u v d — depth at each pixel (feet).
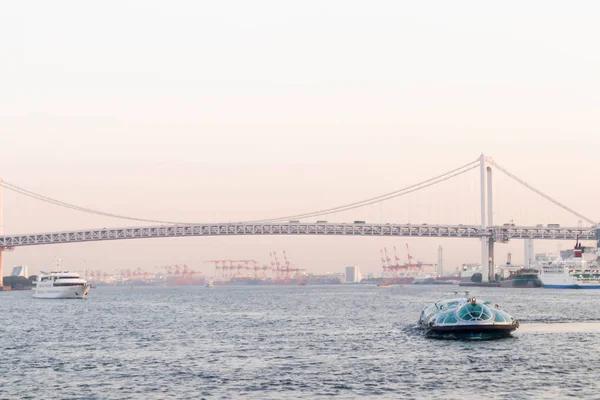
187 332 394.73
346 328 406.62
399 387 216.95
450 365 254.06
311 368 253.03
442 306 359.05
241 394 210.38
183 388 219.82
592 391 209.15
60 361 278.05
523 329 380.78
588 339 329.52
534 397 202.08
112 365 265.95
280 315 545.44
